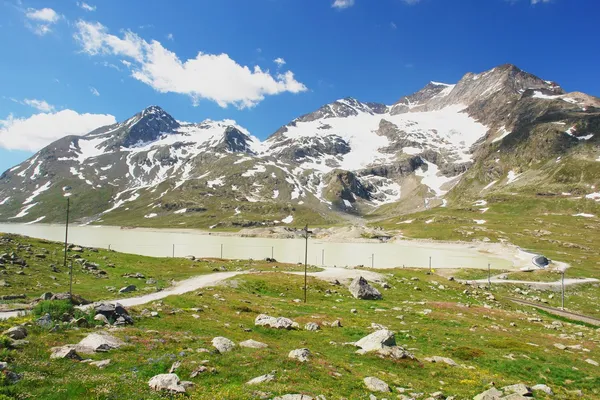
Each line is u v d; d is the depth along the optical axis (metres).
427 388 23.11
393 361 28.31
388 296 74.25
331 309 55.34
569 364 33.38
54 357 19.80
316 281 79.50
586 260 157.38
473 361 32.53
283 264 112.69
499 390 23.39
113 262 81.94
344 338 35.75
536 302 91.50
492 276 120.31
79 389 16.05
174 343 25.86
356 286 72.50
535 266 141.38
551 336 46.81
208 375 20.09
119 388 16.70
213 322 36.78
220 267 94.56
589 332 54.16
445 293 82.69
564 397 24.19
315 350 30.34
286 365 23.12
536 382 28.00
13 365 17.67
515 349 36.91
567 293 103.88
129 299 50.34
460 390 23.23
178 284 67.88
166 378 17.92
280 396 17.45
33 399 14.96
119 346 23.38
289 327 37.91
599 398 25.00
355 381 22.14
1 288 47.75
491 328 47.91
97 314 31.30
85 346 22.42
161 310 39.50
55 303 31.70
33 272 58.69
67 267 67.00
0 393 14.87
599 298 99.75
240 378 20.20
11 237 79.69
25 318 27.88
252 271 92.25
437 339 39.53
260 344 27.97
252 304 52.84
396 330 42.62
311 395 18.19
